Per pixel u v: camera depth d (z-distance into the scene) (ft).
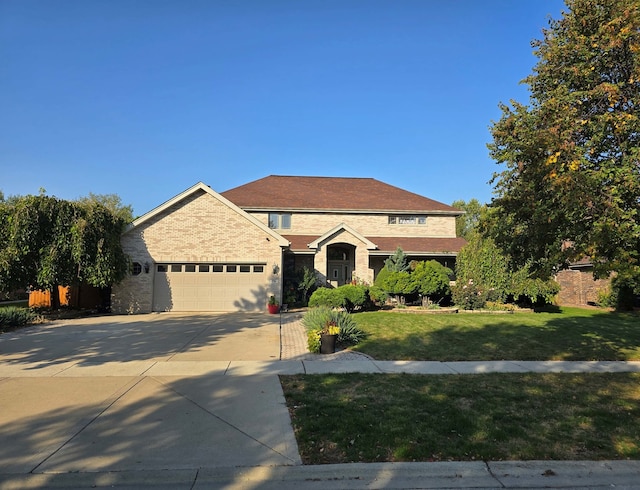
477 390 23.68
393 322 51.06
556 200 24.07
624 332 45.60
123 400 21.45
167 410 20.01
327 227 87.86
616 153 24.52
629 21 22.29
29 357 32.01
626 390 24.08
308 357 32.76
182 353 33.81
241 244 67.41
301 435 17.04
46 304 68.69
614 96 22.72
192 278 66.80
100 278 58.54
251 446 16.08
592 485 13.93
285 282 75.82
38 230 55.72
